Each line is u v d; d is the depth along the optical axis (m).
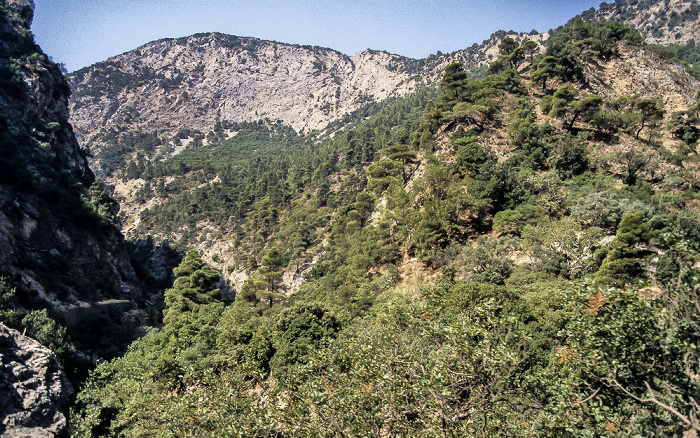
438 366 14.92
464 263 49.28
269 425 15.98
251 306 69.25
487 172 62.12
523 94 88.31
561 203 57.19
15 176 74.19
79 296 72.88
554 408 13.69
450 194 60.62
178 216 178.12
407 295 39.00
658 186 60.25
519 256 49.78
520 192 60.31
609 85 91.69
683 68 101.75
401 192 70.06
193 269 85.50
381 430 16.14
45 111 98.31
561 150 65.38
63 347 46.00
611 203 51.56
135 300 95.06
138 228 184.50
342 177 149.25
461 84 87.31
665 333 11.90
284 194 149.38
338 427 15.05
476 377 14.30
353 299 53.88
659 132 75.56
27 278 63.34
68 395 37.72
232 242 144.50
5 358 34.03
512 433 14.11
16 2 105.31
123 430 29.59
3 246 64.00
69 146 102.69
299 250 106.19
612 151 68.12
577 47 98.69
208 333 42.09
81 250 83.56
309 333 35.12
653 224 47.78
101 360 53.94
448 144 75.94
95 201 100.50
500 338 15.52
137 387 32.06
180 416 17.86
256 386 25.23
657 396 11.67
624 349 12.70
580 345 14.42
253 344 34.47
